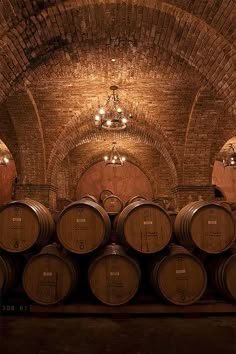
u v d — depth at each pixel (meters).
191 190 13.87
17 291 5.54
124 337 4.18
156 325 4.63
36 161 13.58
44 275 5.04
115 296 4.95
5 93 7.72
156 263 5.12
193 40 7.02
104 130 15.52
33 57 7.68
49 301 4.96
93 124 14.60
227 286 4.94
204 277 5.02
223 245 5.18
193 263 5.05
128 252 5.31
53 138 13.33
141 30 7.37
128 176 21.61
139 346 3.88
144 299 5.20
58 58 8.40
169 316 5.03
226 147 18.77
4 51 6.71
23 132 12.93
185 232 5.33
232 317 4.98
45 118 12.82
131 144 19.80
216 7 6.05
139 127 14.61
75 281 5.15
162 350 3.76
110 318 4.95
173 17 6.63
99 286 4.97
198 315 4.95
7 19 6.21
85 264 5.84
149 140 15.68
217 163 21.44
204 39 6.80
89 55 8.66
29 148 13.36
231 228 5.23
